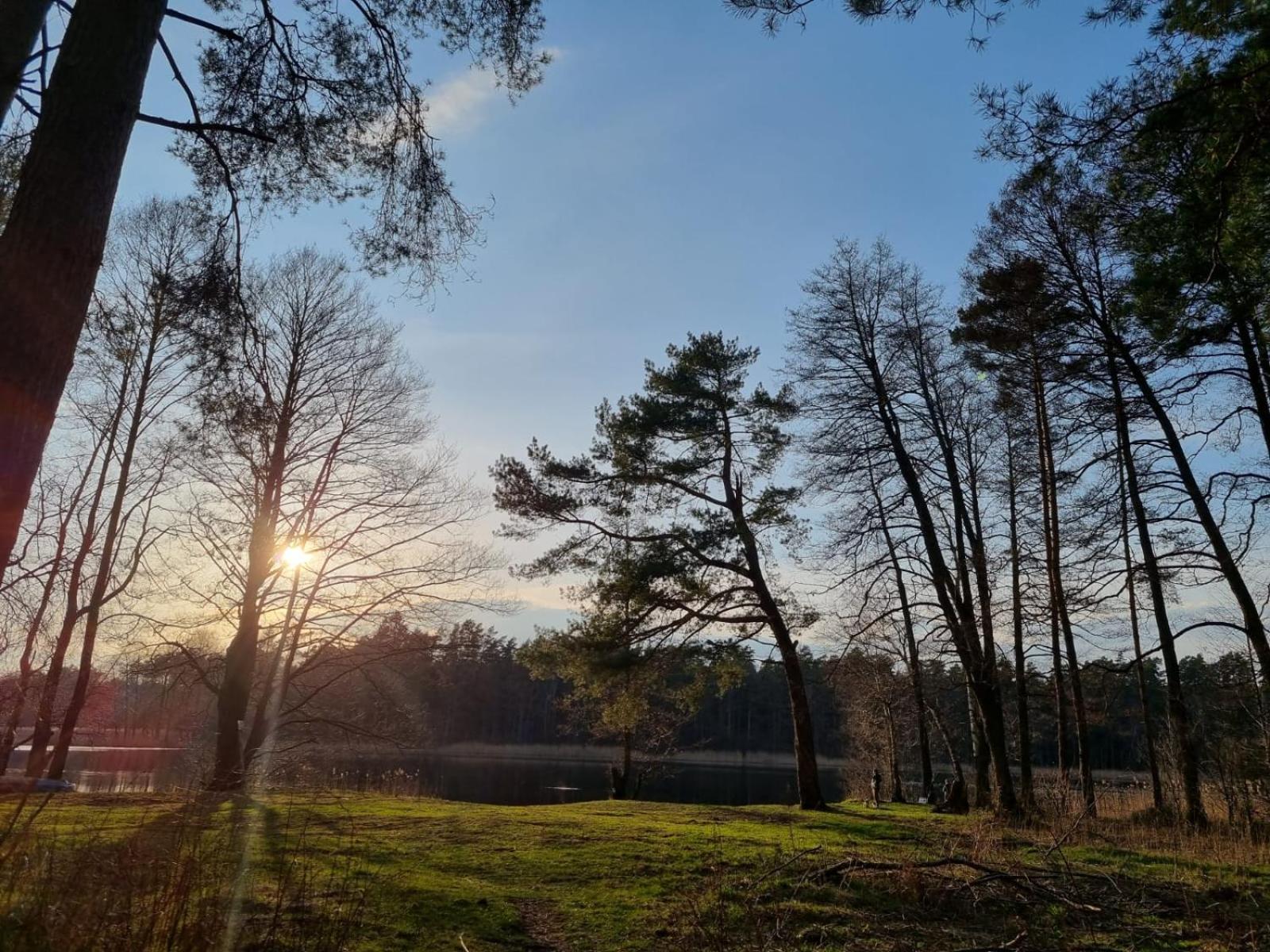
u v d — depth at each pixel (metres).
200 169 7.34
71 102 4.56
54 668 18.97
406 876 8.78
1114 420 17.25
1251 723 20.31
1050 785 20.12
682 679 22.86
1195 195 7.01
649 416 20.45
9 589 18.58
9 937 4.33
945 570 18.64
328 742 23.05
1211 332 13.12
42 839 6.08
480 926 7.24
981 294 18.02
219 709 17.39
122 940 4.68
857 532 19.00
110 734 51.28
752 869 9.89
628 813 15.68
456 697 66.88
